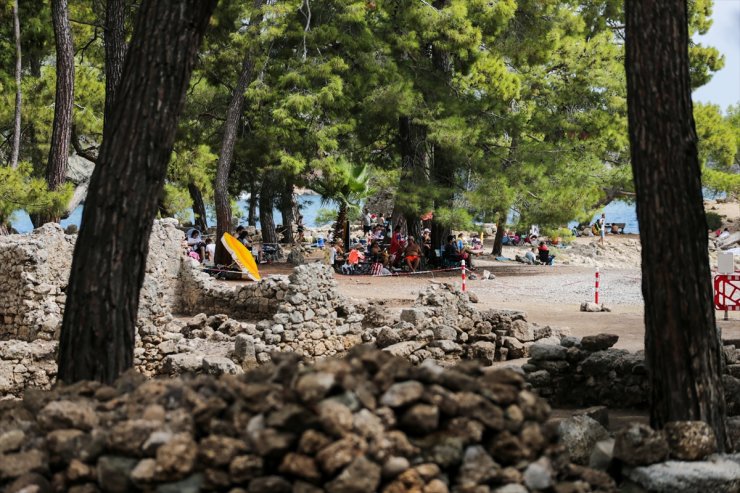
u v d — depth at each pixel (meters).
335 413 5.23
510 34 43.53
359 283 32.72
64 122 30.31
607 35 45.09
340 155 40.16
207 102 45.72
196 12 8.02
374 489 5.18
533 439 5.82
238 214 67.06
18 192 27.41
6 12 37.84
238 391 5.71
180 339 19.17
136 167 7.79
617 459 6.76
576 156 41.59
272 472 5.36
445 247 40.75
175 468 5.28
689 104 8.08
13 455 5.65
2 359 16.03
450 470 5.55
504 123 41.25
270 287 23.73
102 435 5.59
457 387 5.80
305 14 41.22
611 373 12.83
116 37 27.70
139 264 7.84
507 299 29.72
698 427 6.74
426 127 41.25
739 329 21.58
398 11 41.72
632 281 35.44
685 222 7.91
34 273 21.44
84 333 7.61
